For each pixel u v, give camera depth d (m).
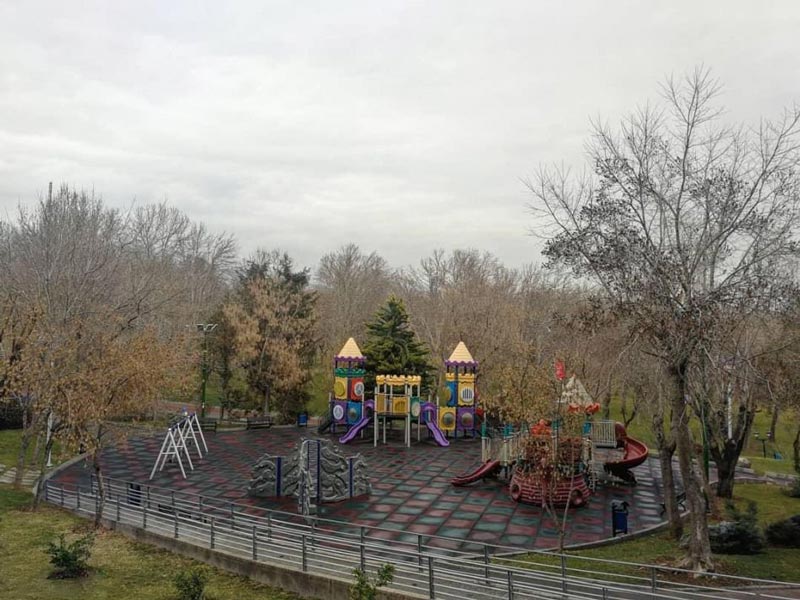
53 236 40.84
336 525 22.52
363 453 38.19
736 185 17.94
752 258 17.88
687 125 19.61
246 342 49.19
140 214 91.38
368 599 12.70
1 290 35.09
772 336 21.94
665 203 18.02
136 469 32.28
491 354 51.84
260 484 26.67
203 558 18.55
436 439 41.16
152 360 27.12
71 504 24.48
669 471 21.58
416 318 64.31
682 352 16.77
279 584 16.75
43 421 27.33
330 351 66.81
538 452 20.50
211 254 89.00
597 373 31.44
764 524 22.83
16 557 18.48
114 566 18.05
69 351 24.77
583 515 24.31
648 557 19.03
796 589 15.73
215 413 56.38
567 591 14.71
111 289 39.59
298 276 55.16
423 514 24.19
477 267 74.25
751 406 27.56
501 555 17.84
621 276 17.20
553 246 18.52
